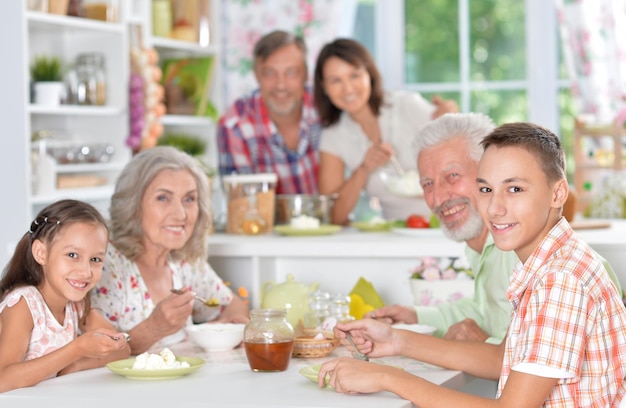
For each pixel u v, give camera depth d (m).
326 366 2.03
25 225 3.80
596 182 4.66
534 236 1.91
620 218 3.99
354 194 3.88
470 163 2.54
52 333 2.31
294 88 3.98
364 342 2.27
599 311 1.84
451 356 2.25
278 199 3.69
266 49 3.96
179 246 2.73
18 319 2.25
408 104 3.96
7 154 3.83
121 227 2.71
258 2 4.96
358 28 5.30
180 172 2.73
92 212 2.31
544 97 5.04
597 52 4.80
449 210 2.57
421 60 5.24
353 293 3.02
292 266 3.32
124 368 2.19
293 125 4.07
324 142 4.02
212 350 2.53
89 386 2.10
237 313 2.98
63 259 2.26
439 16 5.19
